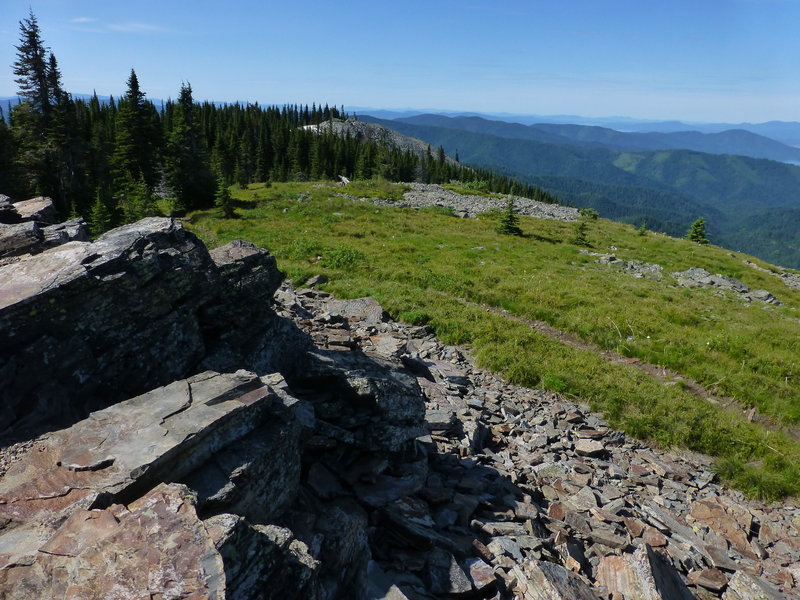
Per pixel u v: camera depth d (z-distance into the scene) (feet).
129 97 237.04
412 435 30.07
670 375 65.36
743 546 33.78
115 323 23.59
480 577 23.07
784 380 64.44
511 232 168.76
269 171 398.21
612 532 31.50
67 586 12.71
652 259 154.10
